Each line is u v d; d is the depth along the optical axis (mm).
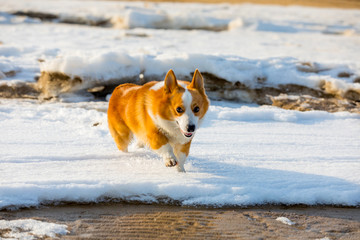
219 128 11148
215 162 8648
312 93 14617
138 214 6656
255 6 43656
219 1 49781
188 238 6004
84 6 35750
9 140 9367
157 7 37438
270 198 7195
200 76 7680
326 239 6105
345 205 7234
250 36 27797
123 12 31953
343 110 13367
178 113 7258
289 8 42938
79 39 24094
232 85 14484
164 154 7727
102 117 11438
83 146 9312
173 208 6906
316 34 29500
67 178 7273
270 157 9070
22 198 6707
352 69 15914
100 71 13812
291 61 15992
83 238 5879
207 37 26703
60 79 13922
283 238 6102
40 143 9312
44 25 29578
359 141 10477
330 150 9711
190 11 34719
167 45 22516
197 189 7160
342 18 36031
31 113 11672
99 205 6926
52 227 6047
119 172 7762
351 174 8156
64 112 11805
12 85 14180
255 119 12211
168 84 7375
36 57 18125
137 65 14305
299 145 10016
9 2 36250
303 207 7160
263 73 14984
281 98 14062
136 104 7949
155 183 7195
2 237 5711
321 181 7754
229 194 7133
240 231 6246
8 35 24641
